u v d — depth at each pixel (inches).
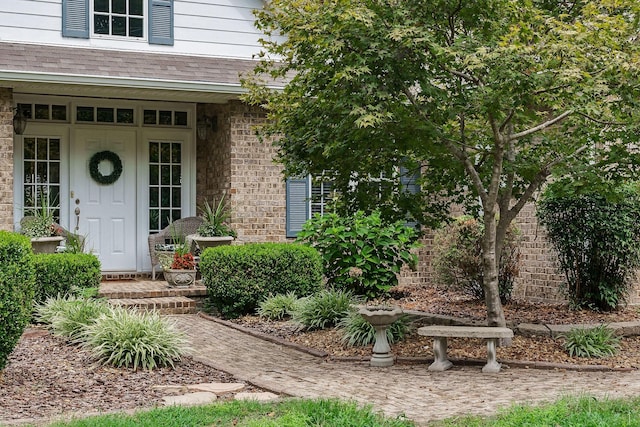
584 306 454.3
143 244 559.8
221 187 557.3
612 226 433.7
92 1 530.6
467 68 291.1
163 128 565.3
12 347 283.3
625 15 349.7
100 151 549.0
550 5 370.9
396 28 290.5
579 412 225.8
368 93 301.0
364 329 377.7
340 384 291.4
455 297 524.4
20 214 523.2
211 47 558.6
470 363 338.6
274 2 330.0
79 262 429.7
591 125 357.7
